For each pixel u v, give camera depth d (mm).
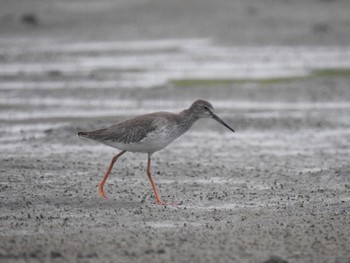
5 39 38844
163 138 12867
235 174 15359
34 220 11438
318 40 37188
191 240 10422
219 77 28734
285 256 9742
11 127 20109
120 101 24219
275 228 11109
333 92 25844
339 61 32062
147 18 43469
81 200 12742
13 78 28156
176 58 33094
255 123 21156
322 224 11352
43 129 19859
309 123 21141
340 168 15648
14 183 13805
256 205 12766
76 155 16891
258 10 45375
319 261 9555
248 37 37938
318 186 14273
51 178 14383
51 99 24422
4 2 49625
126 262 9406
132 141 12734
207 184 14383
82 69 30594
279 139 19297
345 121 21422
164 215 11914
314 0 50000
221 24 41188
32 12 46312
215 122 21234
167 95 25281
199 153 17547
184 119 13445
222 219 11703
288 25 41062
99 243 10203
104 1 49688
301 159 17047
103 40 38156
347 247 10148
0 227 10992
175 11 44812
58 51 35250
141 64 31703
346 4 48844
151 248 9984
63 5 48875
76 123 20391
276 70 30156
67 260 9438
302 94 25547
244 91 26047
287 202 12992
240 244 10250
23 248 9906
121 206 12461
